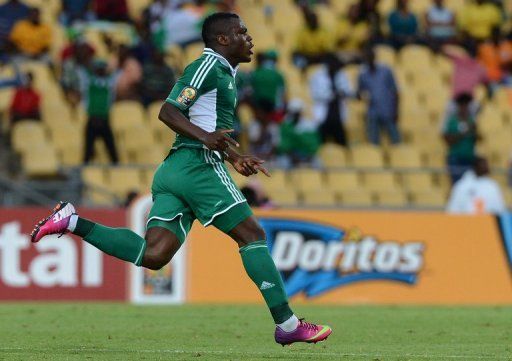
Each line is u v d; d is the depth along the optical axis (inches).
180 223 1011.3
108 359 1010.7
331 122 2711.6
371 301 1989.4
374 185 2674.7
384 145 2753.4
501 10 3189.0
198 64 1000.2
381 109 2726.4
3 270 1877.5
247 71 2637.8
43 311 1673.2
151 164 2561.5
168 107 986.7
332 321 1560.0
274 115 2593.5
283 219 1967.3
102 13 2822.3
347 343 1237.7
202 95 1001.5
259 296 1957.4
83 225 1004.6
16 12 2704.2
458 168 2600.9
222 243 1952.5
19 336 1277.1
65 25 2839.6
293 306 1878.7
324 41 2876.5
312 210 1983.3
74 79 2603.3
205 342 1227.9
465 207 2241.6
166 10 2802.7
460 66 2999.5
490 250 2049.7
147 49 2674.7
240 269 1955.0
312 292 1967.3
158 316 1604.3
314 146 2637.8
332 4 3272.6
